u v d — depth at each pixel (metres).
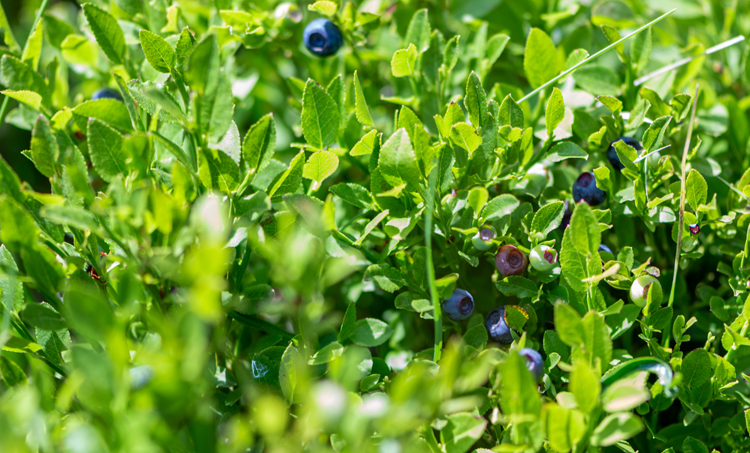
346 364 0.55
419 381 0.53
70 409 0.56
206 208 0.54
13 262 0.57
